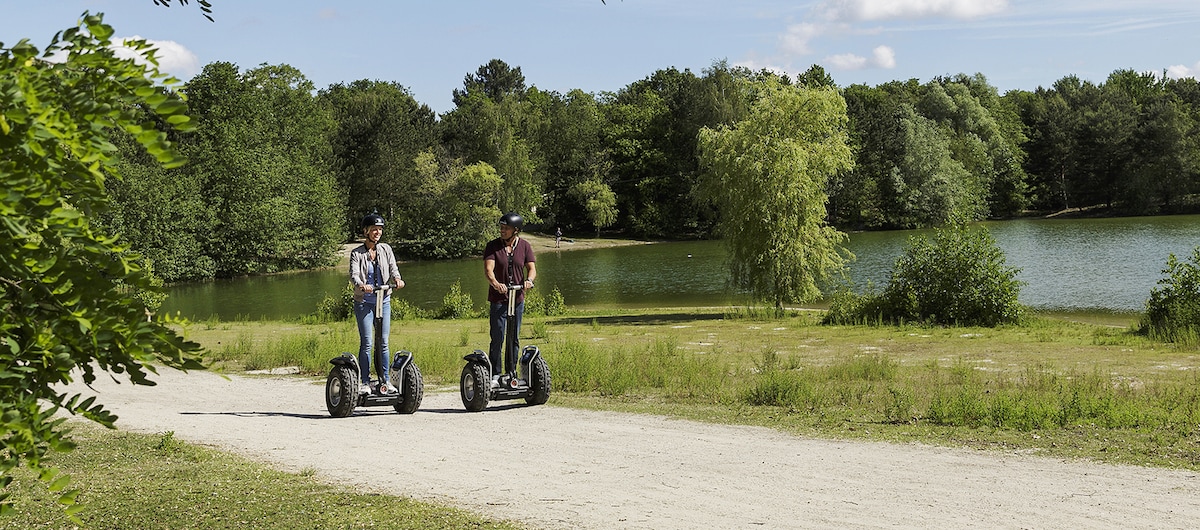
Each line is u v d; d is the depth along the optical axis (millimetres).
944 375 13992
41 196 2332
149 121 2420
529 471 7211
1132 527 5559
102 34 2512
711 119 94375
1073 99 123500
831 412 10391
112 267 2570
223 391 13406
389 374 10516
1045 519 5746
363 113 91375
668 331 24688
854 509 6008
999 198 103062
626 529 5477
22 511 5773
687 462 7598
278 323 31453
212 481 6676
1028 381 12766
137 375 2537
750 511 5941
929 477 6977
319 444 8453
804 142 30250
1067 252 54656
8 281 2443
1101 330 22125
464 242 82625
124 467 7234
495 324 10641
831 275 31016
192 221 62031
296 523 5586
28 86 2293
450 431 9180
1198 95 120312
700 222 96625
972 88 113000
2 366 2354
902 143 94062
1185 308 20297
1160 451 7730
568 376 13281
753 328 25141
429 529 5473
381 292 10133
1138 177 101250
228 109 70625
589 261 70062
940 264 25000
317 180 74000
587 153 102562
